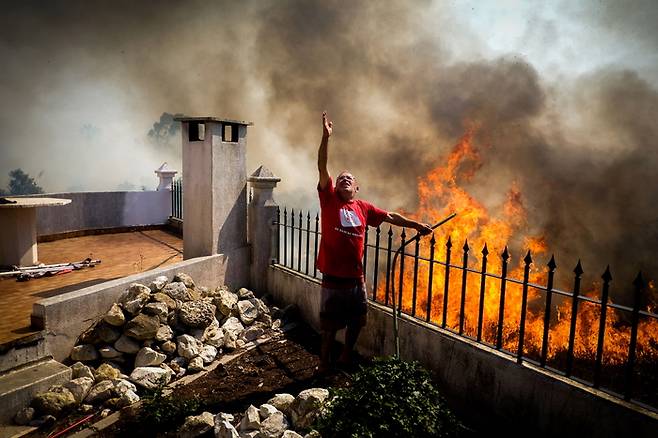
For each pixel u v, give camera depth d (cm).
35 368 442
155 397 414
